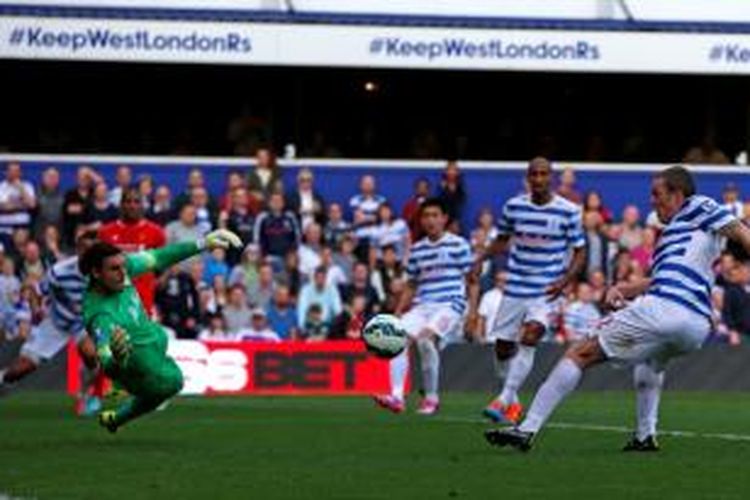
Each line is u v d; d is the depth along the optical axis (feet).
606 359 94.68
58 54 205.67
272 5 211.61
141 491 80.64
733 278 185.98
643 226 217.36
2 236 192.44
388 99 222.48
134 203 131.64
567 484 83.66
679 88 227.40
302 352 170.40
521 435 94.63
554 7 215.92
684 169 94.79
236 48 208.23
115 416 101.55
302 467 91.09
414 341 142.61
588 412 140.67
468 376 174.50
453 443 106.22
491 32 212.64
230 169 210.59
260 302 181.78
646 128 227.61
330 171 212.02
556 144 225.97
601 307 179.93
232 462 93.71
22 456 96.89
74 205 189.26
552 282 130.52
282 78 220.23
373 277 185.26
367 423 124.67
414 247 142.10
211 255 180.75
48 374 168.25
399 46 211.00
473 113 224.33
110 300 99.35
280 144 220.23
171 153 218.38
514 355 132.26
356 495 79.30
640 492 80.79
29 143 216.74
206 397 164.14
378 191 212.84
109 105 217.77
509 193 215.10
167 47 207.21
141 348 99.45
